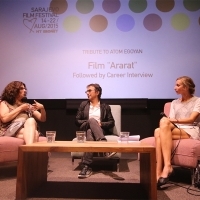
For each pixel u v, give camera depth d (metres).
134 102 3.84
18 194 1.65
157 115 3.94
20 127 2.43
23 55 3.92
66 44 3.94
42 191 1.89
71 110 4.01
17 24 3.95
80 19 3.96
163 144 2.12
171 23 3.88
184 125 2.42
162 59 3.86
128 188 2.00
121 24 3.92
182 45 3.86
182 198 1.75
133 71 3.88
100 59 3.91
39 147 1.67
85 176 2.34
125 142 1.99
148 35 3.89
